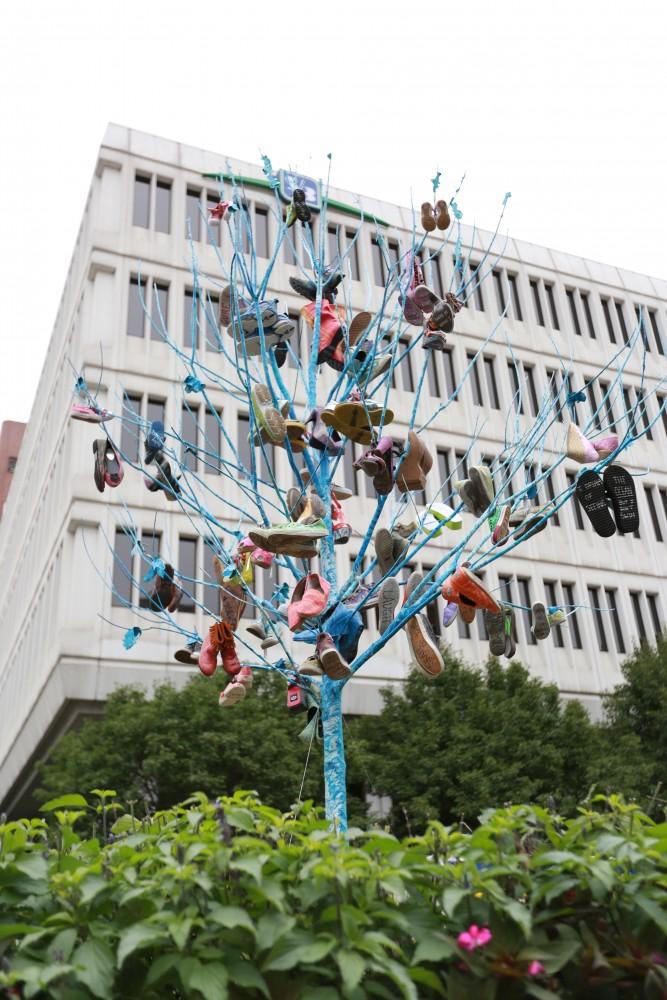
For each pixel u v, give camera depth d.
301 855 2.96
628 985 2.82
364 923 2.68
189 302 25.41
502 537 4.66
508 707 18.31
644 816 3.23
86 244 26.42
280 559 5.27
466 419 27.25
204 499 21.84
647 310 33.88
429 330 5.37
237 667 4.90
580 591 27.94
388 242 26.53
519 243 31.88
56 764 19.97
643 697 20.69
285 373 20.88
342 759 4.50
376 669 23.50
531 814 3.33
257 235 25.88
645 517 30.56
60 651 20.70
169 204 26.95
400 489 5.08
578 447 4.58
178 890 2.77
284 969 2.65
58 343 30.48
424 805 16.44
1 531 45.19
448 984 2.69
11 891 2.87
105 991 2.53
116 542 21.92
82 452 22.59
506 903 2.77
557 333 30.91
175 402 23.11
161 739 16.34
